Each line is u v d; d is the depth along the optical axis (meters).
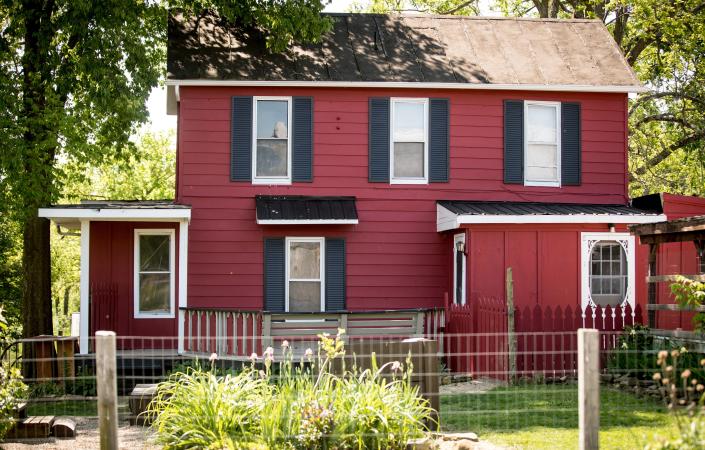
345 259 19.88
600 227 18.53
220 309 17.23
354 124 20.12
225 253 19.59
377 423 9.16
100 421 7.71
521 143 20.61
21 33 20.44
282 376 11.25
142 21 22.62
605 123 21.02
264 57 20.31
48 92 19.17
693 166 35.94
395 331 17.30
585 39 22.44
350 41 21.38
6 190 19.00
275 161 19.98
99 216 17.58
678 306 14.04
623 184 21.00
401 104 20.36
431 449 9.23
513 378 15.41
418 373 11.12
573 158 20.83
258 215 19.03
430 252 20.14
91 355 17.52
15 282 30.59
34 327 21.55
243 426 9.23
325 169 20.02
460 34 22.14
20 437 11.42
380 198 20.11
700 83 31.73
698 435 7.16
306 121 19.98
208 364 17.27
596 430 7.52
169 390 9.95
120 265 19.47
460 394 14.07
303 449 8.84
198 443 9.03
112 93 20.02
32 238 21.77
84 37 19.50
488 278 18.02
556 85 20.36
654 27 29.72
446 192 20.30
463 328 17.14
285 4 19.42
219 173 19.72
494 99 20.56
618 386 14.66
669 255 18.94
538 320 16.30
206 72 19.52
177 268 19.50
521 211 18.52
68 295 54.50
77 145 19.75
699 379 13.07
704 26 28.36
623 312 16.78
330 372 10.16
